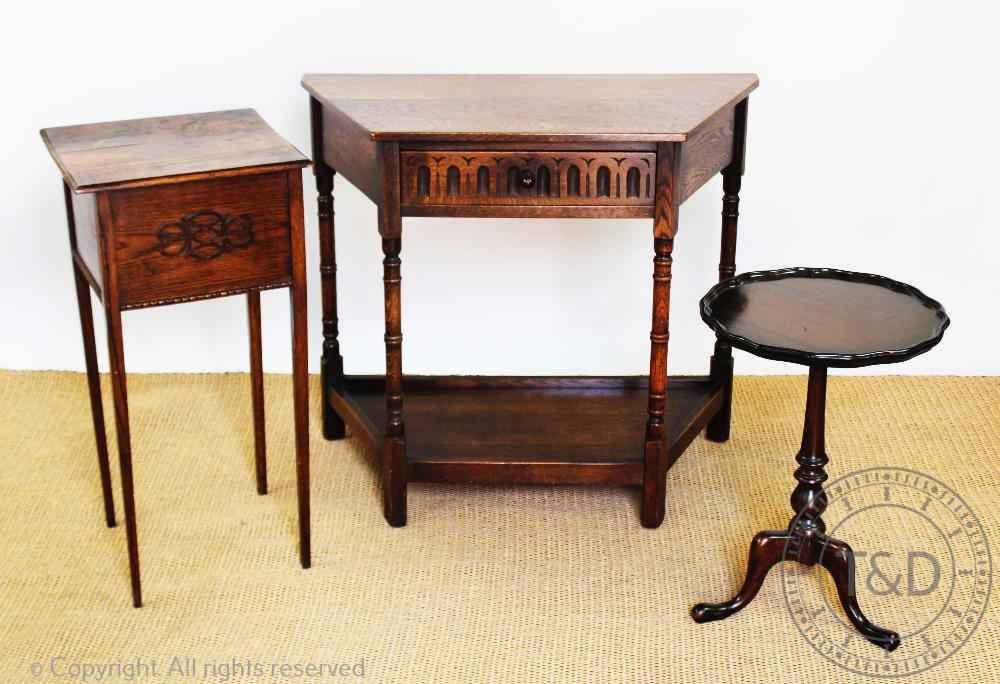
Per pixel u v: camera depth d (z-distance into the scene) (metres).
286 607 2.68
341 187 3.60
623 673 2.48
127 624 2.62
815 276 2.75
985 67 3.50
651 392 2.86
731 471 3.26
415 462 2.94
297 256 2.55
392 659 2.52
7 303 3.71
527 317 3.77
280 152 2.52
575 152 2.60
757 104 3.55
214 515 3.03
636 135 2.54
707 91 2.95
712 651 2.54
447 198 2.65
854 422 3.51
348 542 2.93
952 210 3.65
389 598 2.71
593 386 3.39
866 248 3.70
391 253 2.72
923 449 3.36
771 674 2.48
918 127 3.57
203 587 2.75
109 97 3.53
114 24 3.46
